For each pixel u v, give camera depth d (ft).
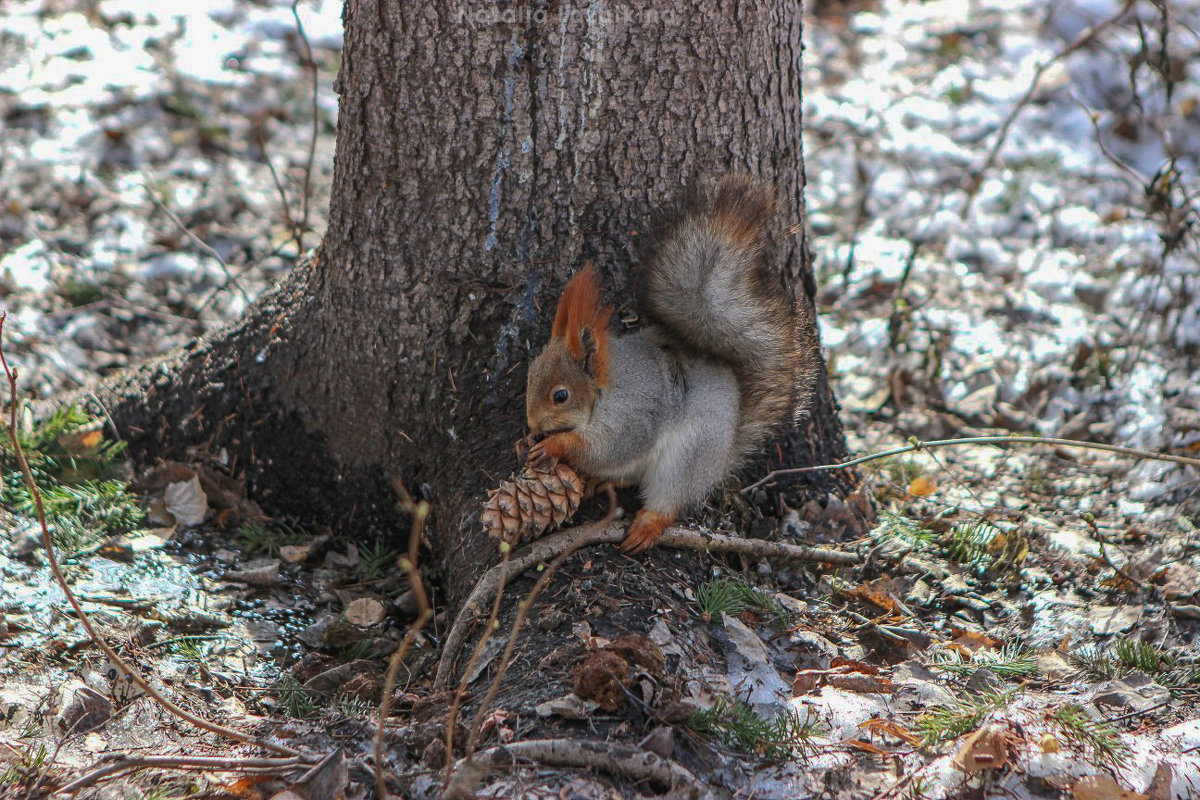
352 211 24.57
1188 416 30.78
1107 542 26.27
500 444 24.09
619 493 23.75
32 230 38.63
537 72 22.76
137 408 28.07
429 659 22.08
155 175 42.91
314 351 26.16
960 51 53.72
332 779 17.17
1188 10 51.37
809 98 50.80
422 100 23.16
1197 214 33.40
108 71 49.01
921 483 28.55
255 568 25.03
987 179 44.16
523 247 23.89
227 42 52.24
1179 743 19.04
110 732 19.39
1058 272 38.78
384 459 25.72
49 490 25.89
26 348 32.73
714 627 21.33
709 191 23.84
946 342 35.65
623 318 24.34
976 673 21.11
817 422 27.55
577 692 18.26
